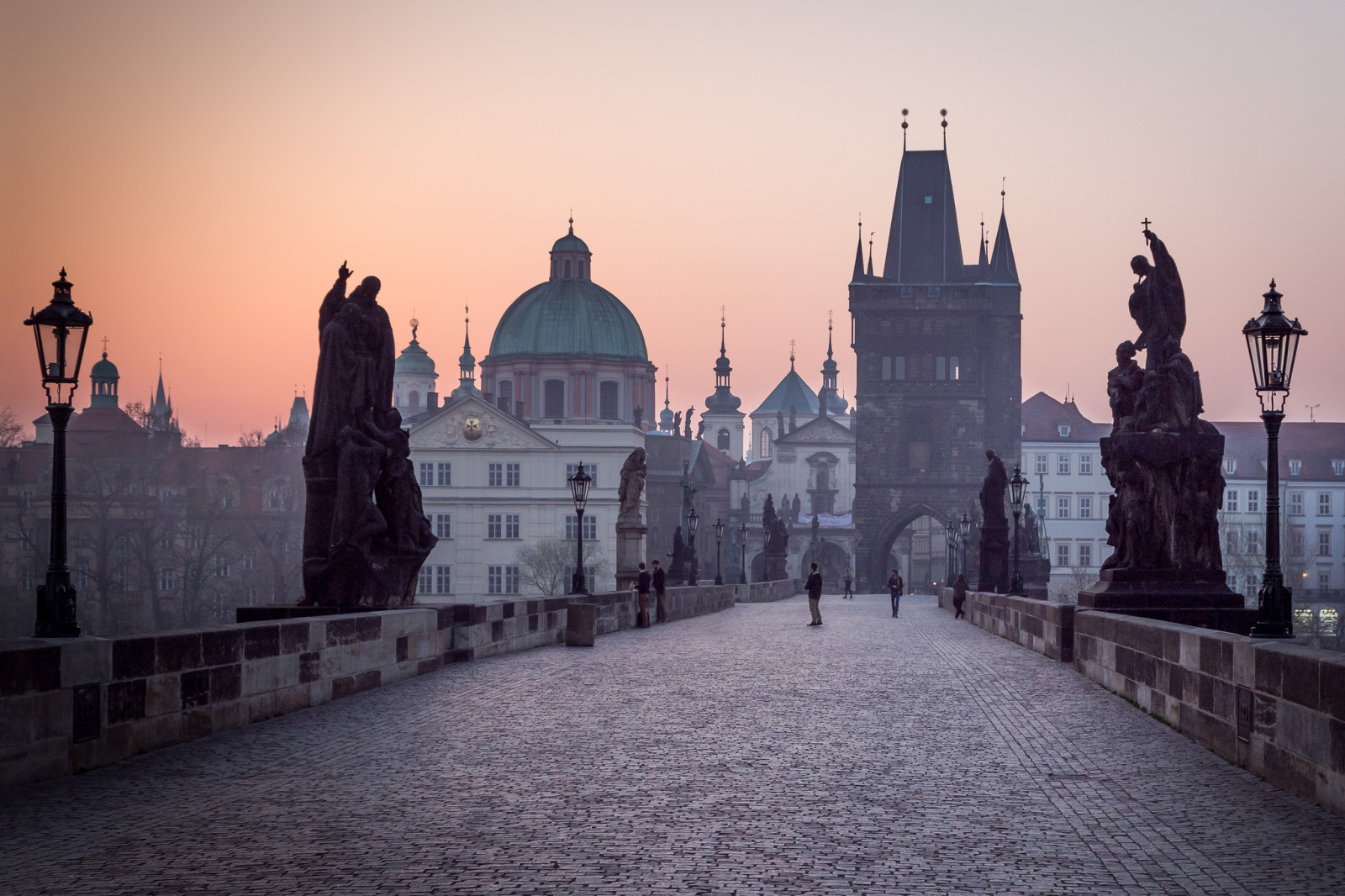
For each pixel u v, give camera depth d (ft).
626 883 31.45
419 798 41.14
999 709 63.16
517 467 453.17
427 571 452.35
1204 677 51.78
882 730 55.98
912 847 35.06
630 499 186.29
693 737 53.98
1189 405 82.33
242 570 329.11
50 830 36.70
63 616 50.75
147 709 48.96
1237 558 451.53
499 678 77.20
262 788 42.57
